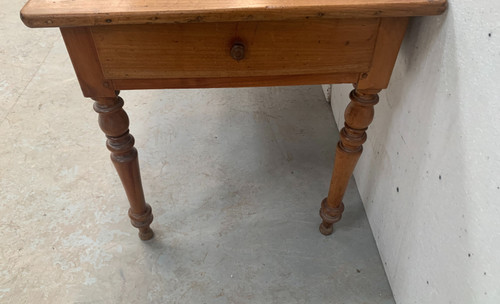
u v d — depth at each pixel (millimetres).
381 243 1043
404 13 660
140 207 1022
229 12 638
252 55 723
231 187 1233
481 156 589
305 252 1076
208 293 999
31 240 1103
